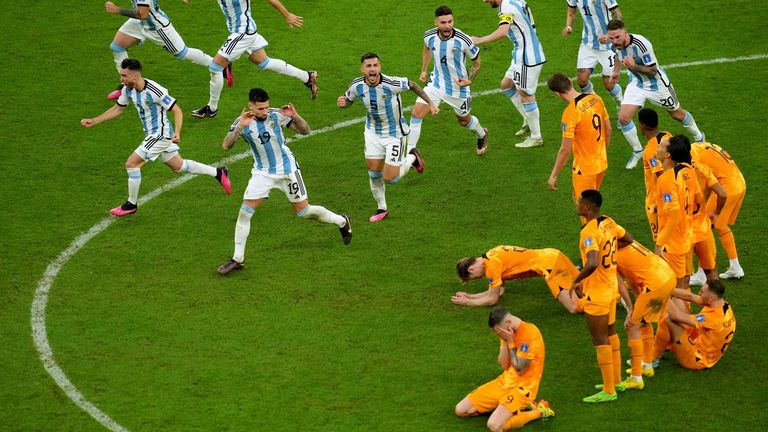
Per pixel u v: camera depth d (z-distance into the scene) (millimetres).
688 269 41656
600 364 36406
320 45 67312
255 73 64500
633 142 52688
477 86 62812
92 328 41531
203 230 49125
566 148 43906
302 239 48281
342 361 39281
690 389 37406
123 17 70938
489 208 50375
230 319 42094
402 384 37938
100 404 36969
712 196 42531
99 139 57219
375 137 48094
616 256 36469
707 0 72312
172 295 43812
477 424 35719
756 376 37969
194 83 63062
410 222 49438
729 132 55844
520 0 52938
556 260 41125
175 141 48125
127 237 48469
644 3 72188
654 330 41438
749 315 41500
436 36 51344
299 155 55906
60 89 61969
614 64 53438
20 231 48750
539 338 35094
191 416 36250
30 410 36656
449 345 40188
